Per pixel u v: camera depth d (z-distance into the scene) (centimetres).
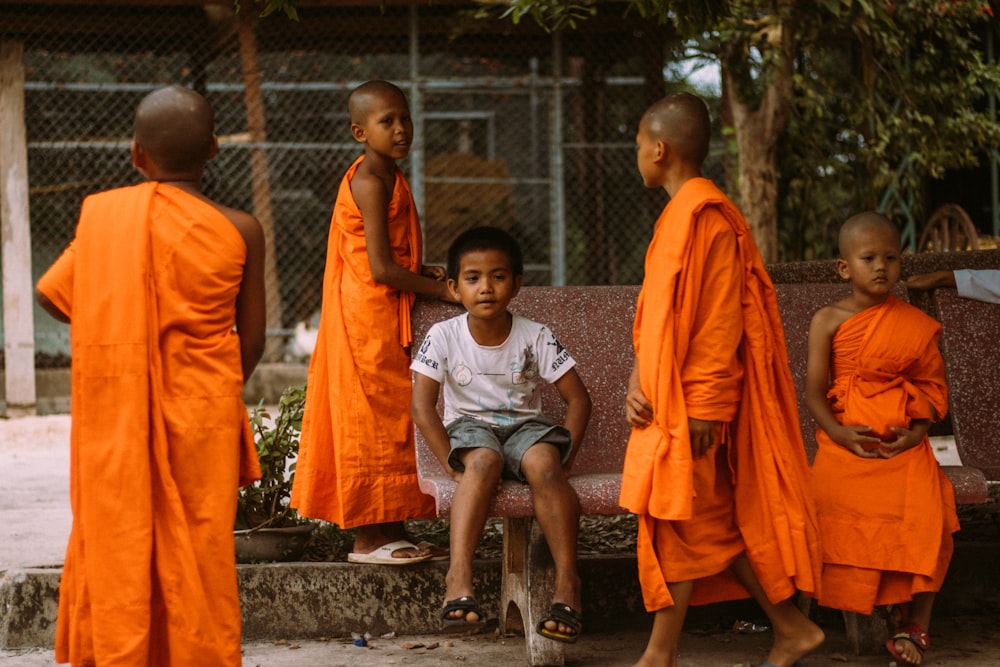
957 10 1024
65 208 1291
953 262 567
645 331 348
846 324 398
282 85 1311
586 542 561
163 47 1295
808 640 359
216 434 310
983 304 474
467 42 1316
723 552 352
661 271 346
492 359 408
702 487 348
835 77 1168
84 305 308
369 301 444
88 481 303
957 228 1027
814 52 1162
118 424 303
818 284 496
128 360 303
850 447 393
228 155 1297
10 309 1233
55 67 1280
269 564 448
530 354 410
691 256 345
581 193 1332
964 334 472
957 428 462
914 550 385
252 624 438
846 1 815
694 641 430
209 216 313
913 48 1189
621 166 1329
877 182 1120
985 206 1225
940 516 387
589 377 468
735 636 437
